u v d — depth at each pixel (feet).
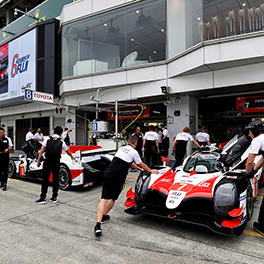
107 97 32.71
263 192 16.25
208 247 8.55
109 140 25.40
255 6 19.93
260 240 9.12
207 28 22.59
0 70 50.83
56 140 14.11
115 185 9.93
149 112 33.27
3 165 17.21
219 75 23.75
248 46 20.06
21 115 52.90
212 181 10.96
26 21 48.16
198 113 30.35
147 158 22.97
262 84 22.35
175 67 25.98
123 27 30.68
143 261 7.60
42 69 40.50
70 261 7.61
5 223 10.93
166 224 10.76
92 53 33.50
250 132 10.41
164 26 27.07
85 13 34.09
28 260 7.69
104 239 9.23
